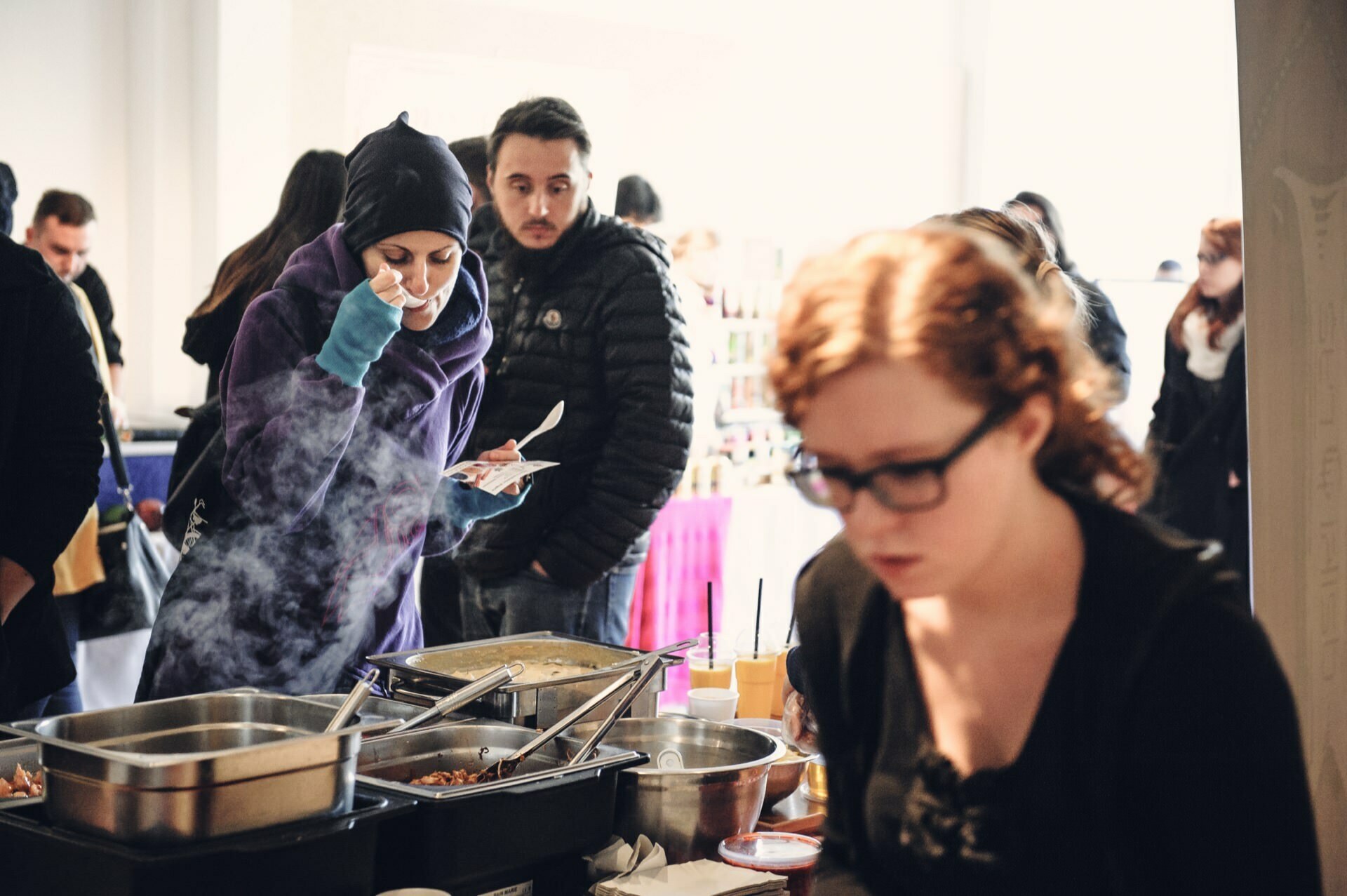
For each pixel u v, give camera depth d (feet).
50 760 4.11
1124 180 16.55
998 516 2.62
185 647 7.98
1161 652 2.76
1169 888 2.87
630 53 15.75
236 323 9.43
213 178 14.24
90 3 14.21
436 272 8.46
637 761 5.16
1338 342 5.16
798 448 2.69
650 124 15.94
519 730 5.57
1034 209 12.30
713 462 14.88
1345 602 5.24
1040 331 2.60
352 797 4.40
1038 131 17.44
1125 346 8.39
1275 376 5.00
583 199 9.96
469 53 14.82
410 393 8.50
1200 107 15.79
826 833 3.56
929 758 3.15
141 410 14.73
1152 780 2.79
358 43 14.42
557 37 15.26
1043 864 2.96
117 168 14.57
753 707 7.50
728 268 16.48
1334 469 5.18
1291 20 5.01
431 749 5.50
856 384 2.48
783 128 16.93
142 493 12.01
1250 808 2.72
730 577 15.07
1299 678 5.09
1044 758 2.93
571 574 10.07
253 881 3.96
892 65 17.63
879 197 17.71
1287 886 2.72
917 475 2.50
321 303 8.28
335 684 8.26
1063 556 2.89
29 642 7.23
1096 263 16.84
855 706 3.41
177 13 14.34
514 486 8.76
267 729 5.00
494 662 7.00
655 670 5.91
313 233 9.30
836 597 3.45
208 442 8.41
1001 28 17.67
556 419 8.11
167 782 3.87
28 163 13.98
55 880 4.00
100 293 13.93
